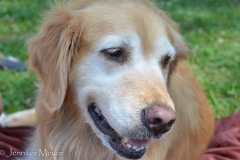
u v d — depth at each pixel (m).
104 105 0.96
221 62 1.80
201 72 1.72
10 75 1.59
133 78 0.95
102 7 0.99
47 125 1.04
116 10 0.98
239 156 1.17
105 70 0.97
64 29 0.99
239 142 1.21
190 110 1.15
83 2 1.03
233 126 1.28
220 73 1.72
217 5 2.76
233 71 1.74
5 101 1.43
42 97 1.02
